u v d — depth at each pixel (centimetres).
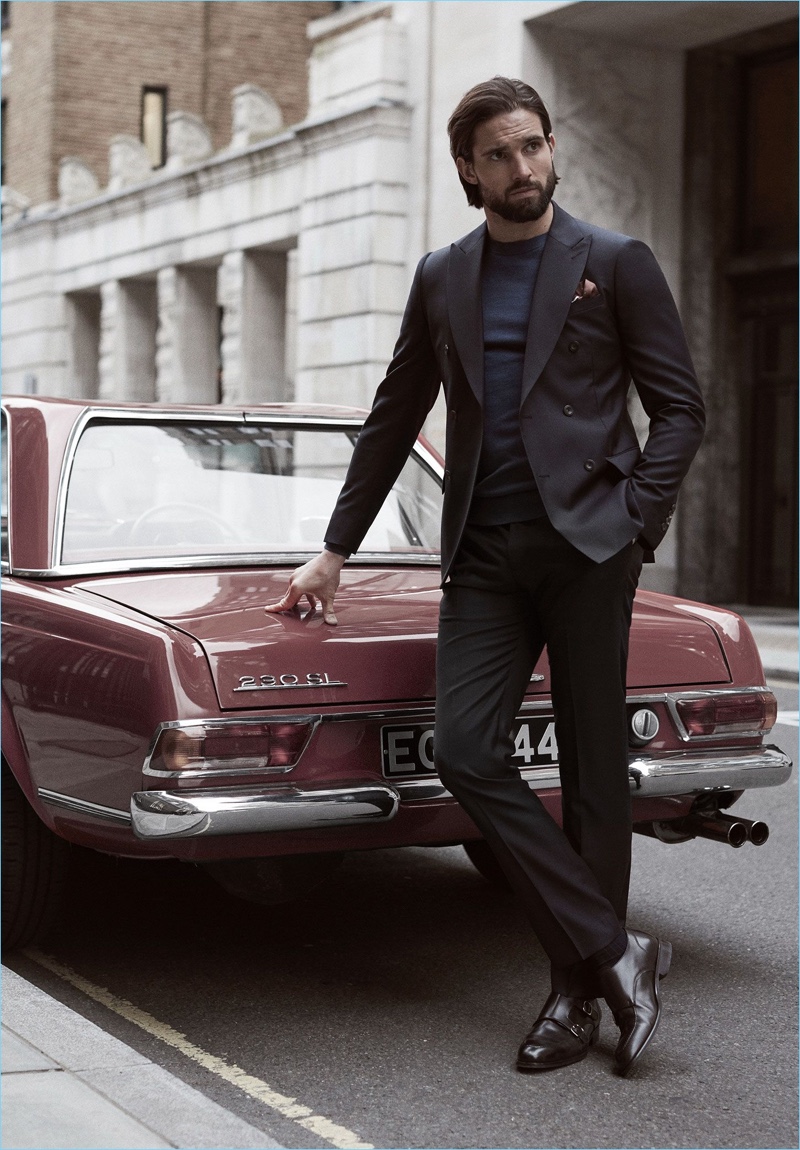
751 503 1748
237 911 453
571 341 320
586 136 1650
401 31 1766
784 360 1706
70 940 424
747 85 1752
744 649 404
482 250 330
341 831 345
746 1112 305
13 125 2827
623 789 330
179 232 2175
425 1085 318
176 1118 267
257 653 342
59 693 367
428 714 355
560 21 1602
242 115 2053
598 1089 316
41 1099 273
